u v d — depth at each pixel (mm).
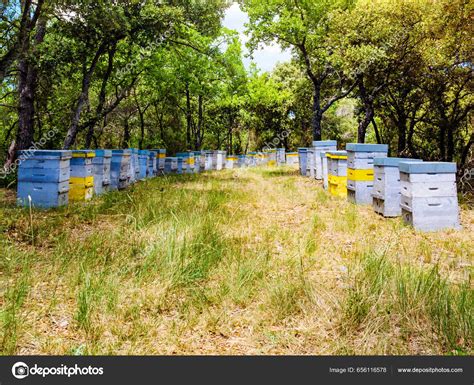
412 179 6605
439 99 16422
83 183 9320
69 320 3338
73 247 5160
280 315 3426
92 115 15859
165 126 30031
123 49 17219
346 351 2893
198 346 3025
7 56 9930
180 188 11797
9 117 19547
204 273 4367
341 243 5871
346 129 38469
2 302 3576
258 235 6277
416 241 5949
